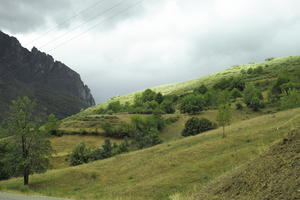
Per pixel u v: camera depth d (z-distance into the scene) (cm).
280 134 3441
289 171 1021
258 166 1230
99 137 9881
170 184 2605
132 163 3991
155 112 12306
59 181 3525
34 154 3419
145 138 7819
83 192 2973
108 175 3638
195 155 3597
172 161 3562
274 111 9212
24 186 3206
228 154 3158
